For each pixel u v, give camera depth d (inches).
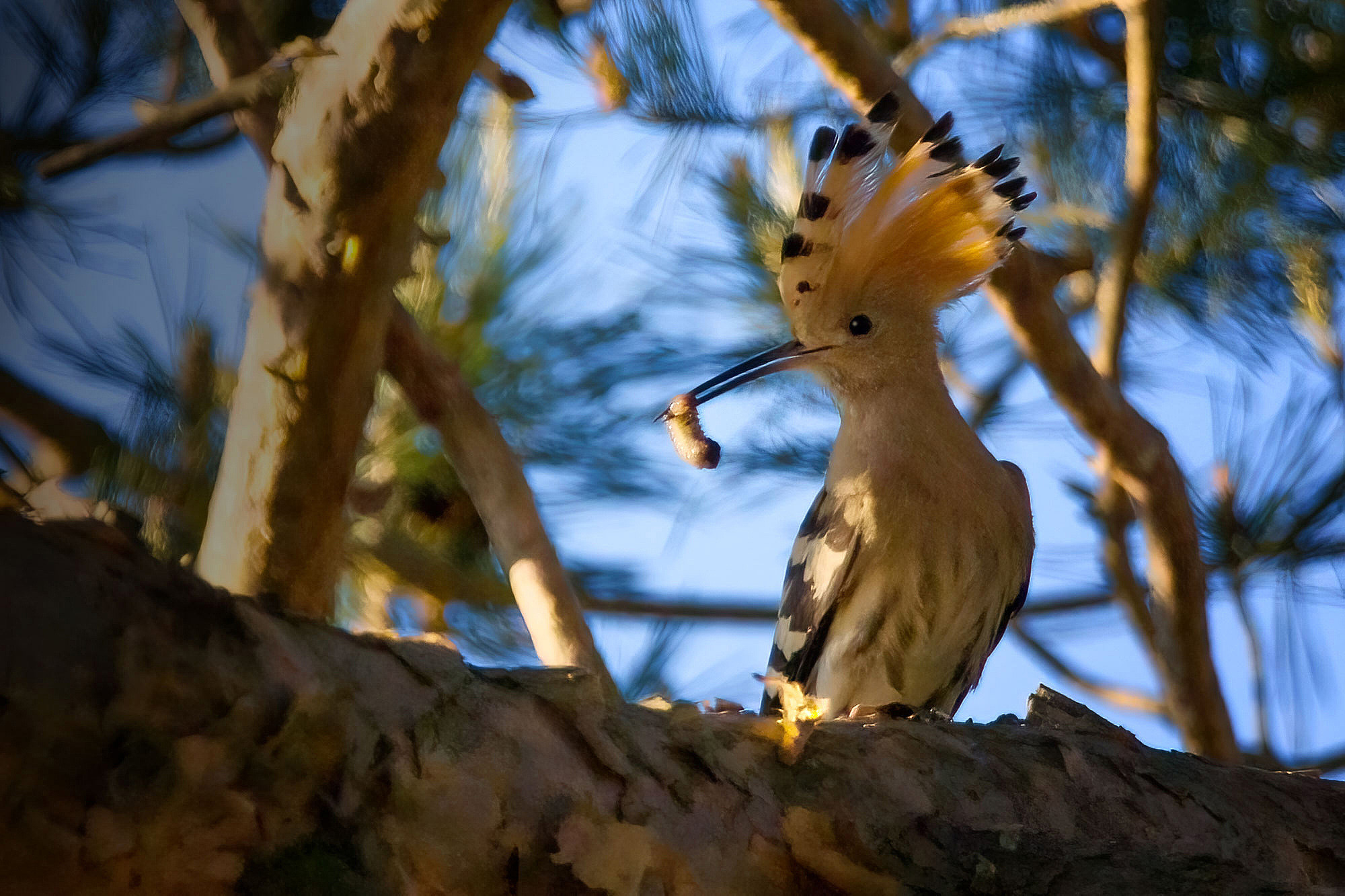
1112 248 391.9
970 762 187.9
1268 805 205.2
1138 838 191.6
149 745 124.9
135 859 125.9
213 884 130.8
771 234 422.9
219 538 231.5
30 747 119.3
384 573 351.3
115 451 282.5
